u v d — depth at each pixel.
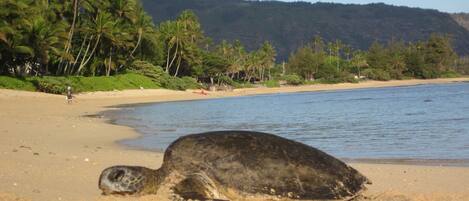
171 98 66.12
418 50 170.62
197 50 93.06
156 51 82.19
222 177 7.38
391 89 102.56
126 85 69.38
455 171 11.13
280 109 41.75
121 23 69.12
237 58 119.62
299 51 152.75
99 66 70.75
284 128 24.08
